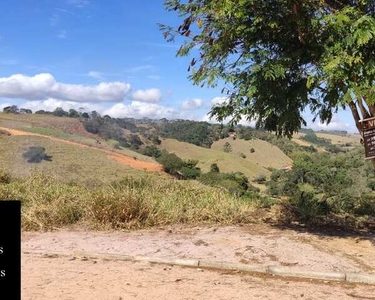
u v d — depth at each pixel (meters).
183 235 7.57
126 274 5.54
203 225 8.34
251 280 5.47
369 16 5.60
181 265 6.10
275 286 5.23
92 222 8.42
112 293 4.75
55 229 8.20
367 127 6.46
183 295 4.75
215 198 9.74
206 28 6.68
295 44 6.52
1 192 9.88
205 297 4.70
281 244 6.84
